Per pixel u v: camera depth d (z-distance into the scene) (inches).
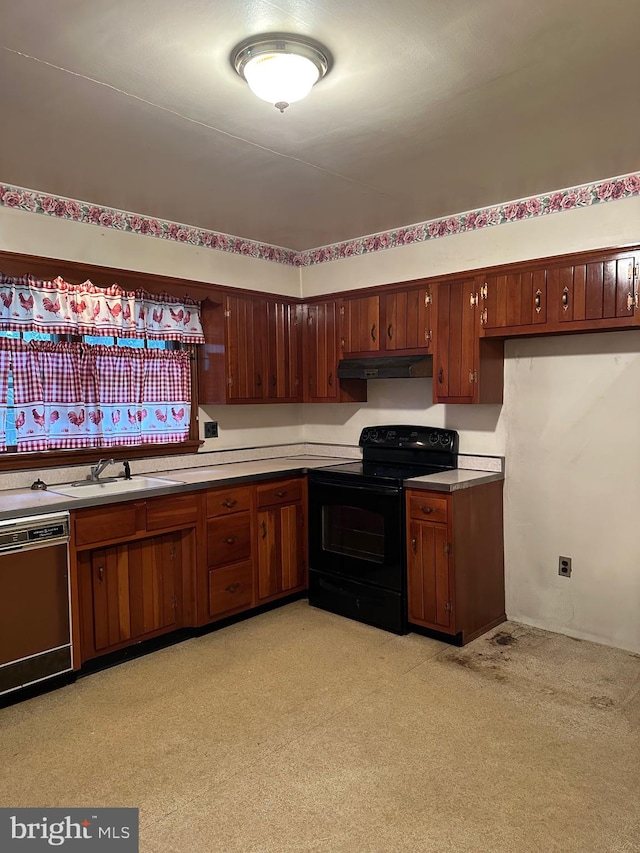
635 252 109.6
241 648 127.5
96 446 133.2
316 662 120.3
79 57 72.1
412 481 130.3
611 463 125.4
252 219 142.6
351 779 83.5
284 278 172.4
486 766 86.1
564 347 130.6
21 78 76.7
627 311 111.0
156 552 127.5
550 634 133.8
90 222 129.1
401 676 114.0
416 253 148.9
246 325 155.3
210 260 152.8
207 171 110.3
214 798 79.7
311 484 151.2
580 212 121.3
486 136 96.3
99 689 110.1
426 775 84.3
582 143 99.8
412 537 131.3
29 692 106.5
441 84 79.4
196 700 105.8
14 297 119.3
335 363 161.8
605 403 125.6
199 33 67.5
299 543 154.6
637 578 123.0
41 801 79.4
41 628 106.6
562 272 118.8
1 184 115.7
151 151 100.7
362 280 161.2
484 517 134.5
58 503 107.9
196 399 154.1
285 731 95.7
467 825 74.4
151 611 126.9
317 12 63.9
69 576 109.8
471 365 132.9
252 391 156.8
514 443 139.0
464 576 128.4
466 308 133.3
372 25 66.4
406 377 144.6
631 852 69.8
